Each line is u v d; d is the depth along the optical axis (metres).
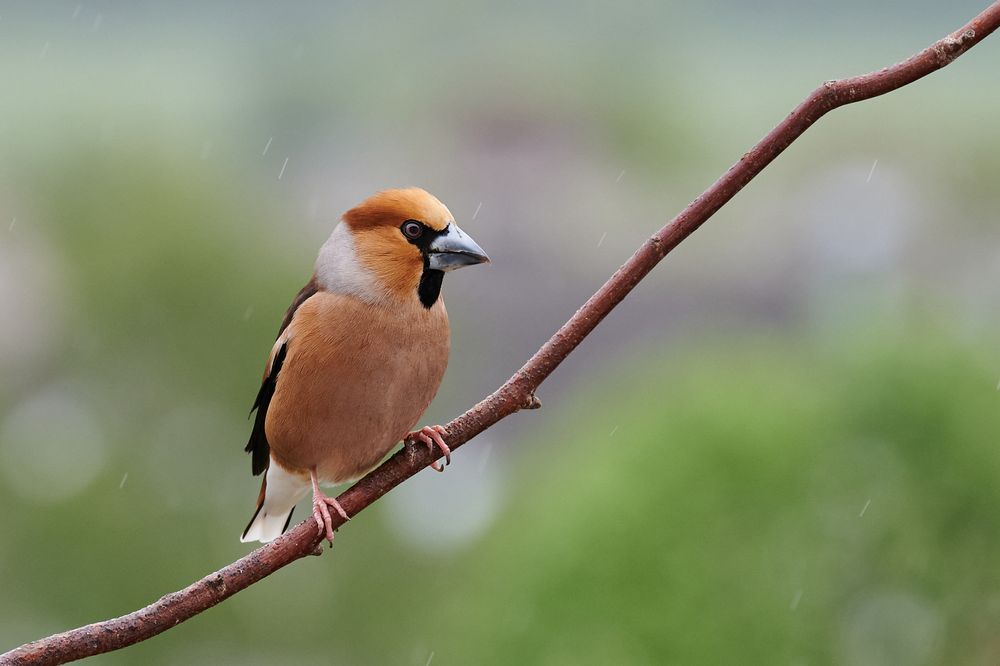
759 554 10.73
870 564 10.66
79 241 18.34
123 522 16.72
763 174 35.22
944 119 36.16
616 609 10.79
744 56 49.56
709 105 42.25
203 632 16.12
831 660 10.55
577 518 11.14
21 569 16.38
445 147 36.97
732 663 10.55
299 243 20.27
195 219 18.59
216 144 32.72
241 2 47.31
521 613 11.16
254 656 16.38
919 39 48.91
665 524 10.84
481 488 18.11
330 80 39.41
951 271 27.83
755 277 27.92
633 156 38.34
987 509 10.49
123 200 18.70
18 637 16.11
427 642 16.06
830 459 10.87
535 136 37.41
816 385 11.57
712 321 25.91
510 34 39.66
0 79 41.69
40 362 18.23
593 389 21.36
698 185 37.84
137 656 15.88
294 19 40.22
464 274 27.38
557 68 39.06
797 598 10.56
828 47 48.56
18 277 19.22
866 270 27.66
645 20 41.25
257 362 18.05
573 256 29.47
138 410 17.61
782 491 10.82
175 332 18.00
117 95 37.78
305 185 33.66
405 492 17.50
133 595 16.52
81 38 53.03
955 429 10.63
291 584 16.44
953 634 10.51
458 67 39.53
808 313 25.05
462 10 39.78
